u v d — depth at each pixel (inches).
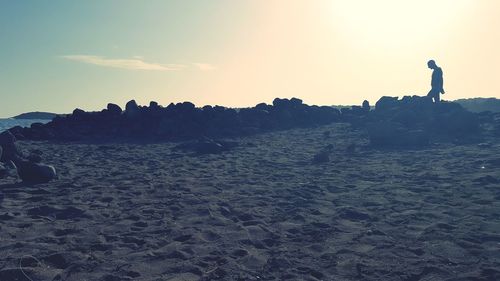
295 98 1127.0
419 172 409.1
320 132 882.1
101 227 248.1
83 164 526.0
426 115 737.6
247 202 310.8
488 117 769.6
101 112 1012.5
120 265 187.2
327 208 291.9
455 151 523.8
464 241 208.1
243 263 190.2
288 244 217.8
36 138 867.4
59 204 304.8
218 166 502.3
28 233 235.1
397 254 196.7
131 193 346.0
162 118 943.7
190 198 324.5
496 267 175.8
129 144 780.0
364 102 1130.0
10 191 346.9
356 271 178.4
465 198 295.7
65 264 189.6
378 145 630.5
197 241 221.6
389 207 285.1
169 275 176.1
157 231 239.9
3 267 183.8
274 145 716.7
